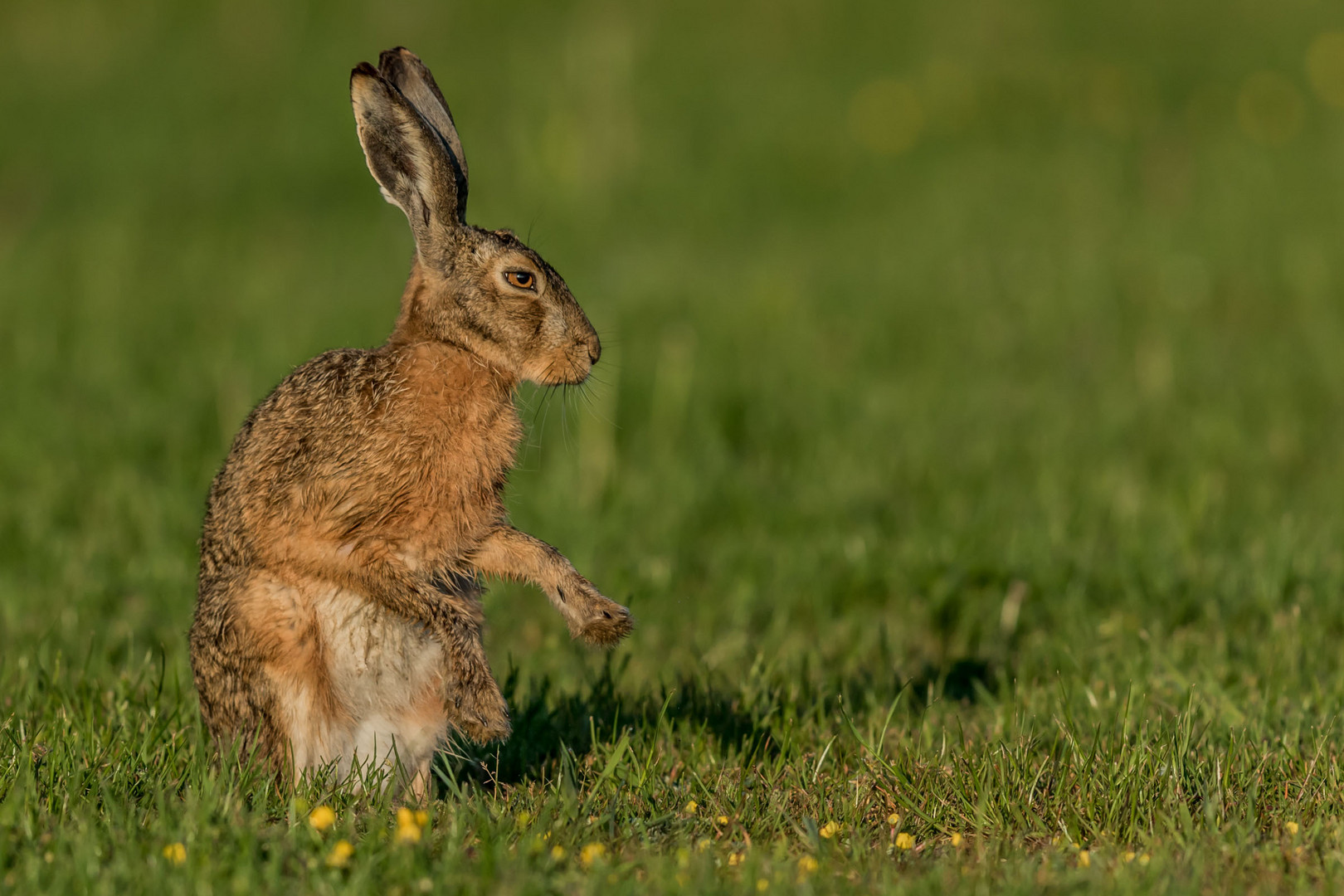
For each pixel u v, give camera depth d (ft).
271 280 150.71
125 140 207.62
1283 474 97.35
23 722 54.60
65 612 70.95
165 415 104.58
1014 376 119.96
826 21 245.45
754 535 86.12
